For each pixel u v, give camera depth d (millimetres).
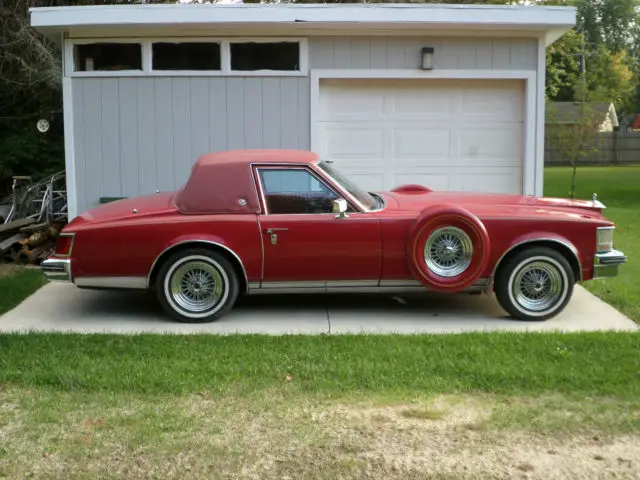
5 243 9812
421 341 6105
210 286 6902
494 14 9109
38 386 5168
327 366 5457
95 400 4918
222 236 6746
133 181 9688
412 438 4367
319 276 6844
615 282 8406
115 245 6734
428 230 6688
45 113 13641
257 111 9641
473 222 6656
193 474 3965
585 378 5203
